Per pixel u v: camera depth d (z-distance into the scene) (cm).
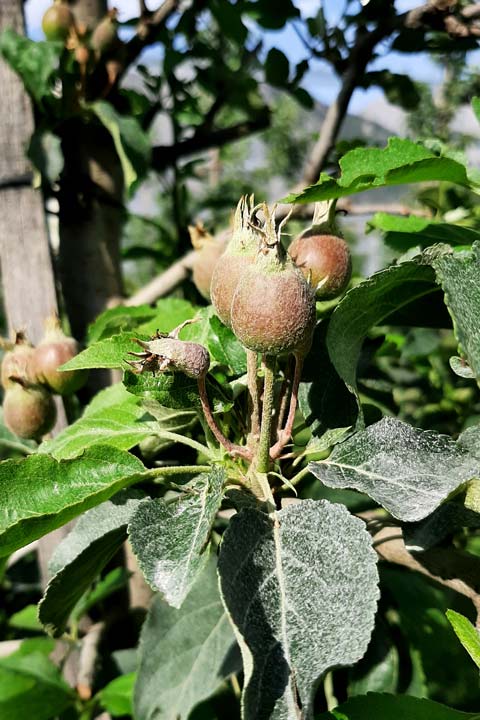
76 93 52
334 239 38
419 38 62
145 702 41
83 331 55
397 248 42
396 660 44
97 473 35
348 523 31
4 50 50
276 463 34
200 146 68
